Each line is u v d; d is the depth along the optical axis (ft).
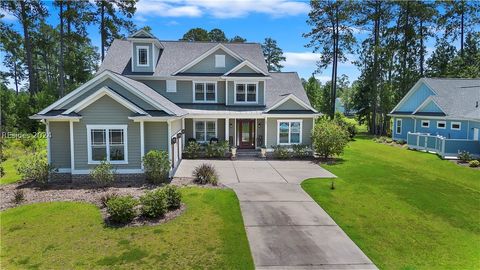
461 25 135.13
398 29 127.44
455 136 80.69
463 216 34.99
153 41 77.46
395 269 23.62
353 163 66.08
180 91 78.74
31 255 24.93
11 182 48.11
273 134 74.23
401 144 97.50
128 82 54.80
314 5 128.57
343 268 23.70
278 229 30.53
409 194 43.04
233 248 26.35
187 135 76.54
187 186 45.50
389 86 130.00
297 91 85.20
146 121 50.34
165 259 24.40
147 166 47.55
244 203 38.17
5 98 100.42
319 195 41.81
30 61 104.68
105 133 48.47
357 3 127.13
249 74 77.15
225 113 71.97
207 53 77.97
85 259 24.31
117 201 32.04
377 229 31.01
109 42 113.09
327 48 133.69
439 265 24.26
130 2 110.42
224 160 68.74
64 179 49.39
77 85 134.72
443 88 93.56
